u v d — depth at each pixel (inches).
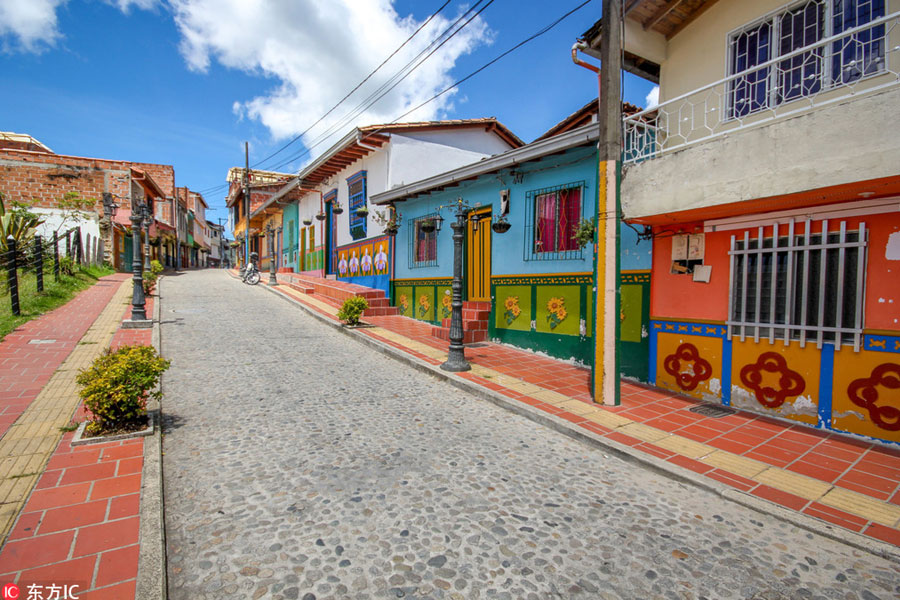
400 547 108.3
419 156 496.7
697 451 166.7
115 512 113.3
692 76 245.4
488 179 364.5
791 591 99.0
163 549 99.8
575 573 102.2
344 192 621.3
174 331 356.5
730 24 227.1
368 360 306.5
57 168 695.7
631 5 234.4
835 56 192.2
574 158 290.7
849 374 180.4
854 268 178.4
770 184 166.6
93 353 268.5
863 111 143.5
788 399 197.9
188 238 1446.9
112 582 89.0
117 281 609.6
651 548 112.7
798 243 193.5
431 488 137.5
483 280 381.4
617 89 208.5
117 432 160.4
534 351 325.4
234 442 164.2
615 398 215.0
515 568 102.9
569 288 298.5
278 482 136.6
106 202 714.8
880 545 112.3
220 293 618.8
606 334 214.7
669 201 201.0
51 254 481.4
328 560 102.5
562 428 189.6
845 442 175.0
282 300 575.8
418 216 457.7
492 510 126.9
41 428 163.2
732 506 134.0
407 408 212.5
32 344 274.2
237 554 103.2
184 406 199.0
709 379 225.5
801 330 192.1
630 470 157.3
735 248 214.8
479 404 224.4
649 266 253.3
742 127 176.2
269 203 879.7
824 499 134.3
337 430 179.9
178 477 137.4
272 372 261.7
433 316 434.0
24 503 115.6
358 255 583.2
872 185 149.1
